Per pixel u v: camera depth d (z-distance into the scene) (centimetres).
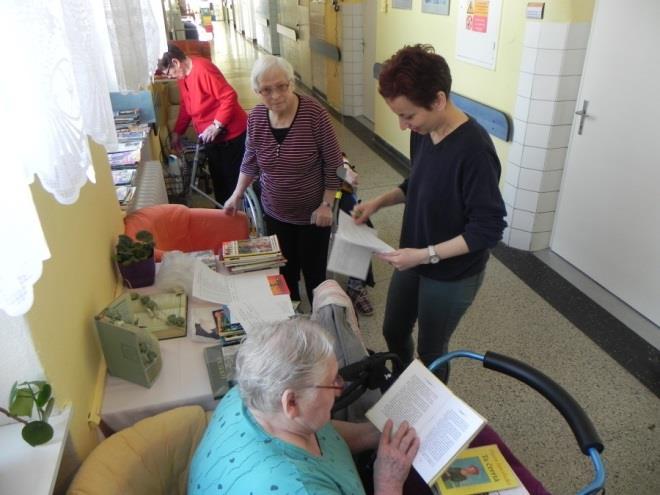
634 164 266
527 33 297
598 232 299
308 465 99
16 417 106
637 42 251
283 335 101
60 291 125
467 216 154
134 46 195
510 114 329
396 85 138
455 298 170
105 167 197
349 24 624
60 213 130
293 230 248
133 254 185
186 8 1155
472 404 224
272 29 1016
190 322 171
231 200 249
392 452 117
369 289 308
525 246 344
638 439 205
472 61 361
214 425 111
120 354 144
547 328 271
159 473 124
